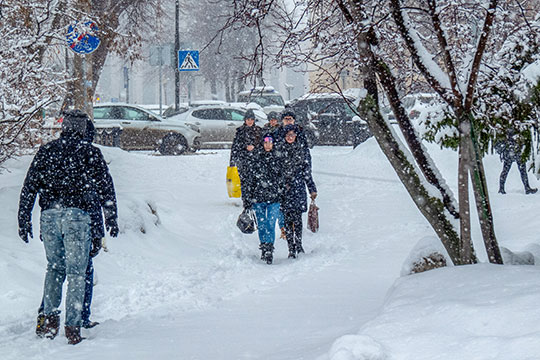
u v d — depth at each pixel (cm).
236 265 1309
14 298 966
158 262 1297
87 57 2112
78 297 820
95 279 1102
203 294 1066
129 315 948
